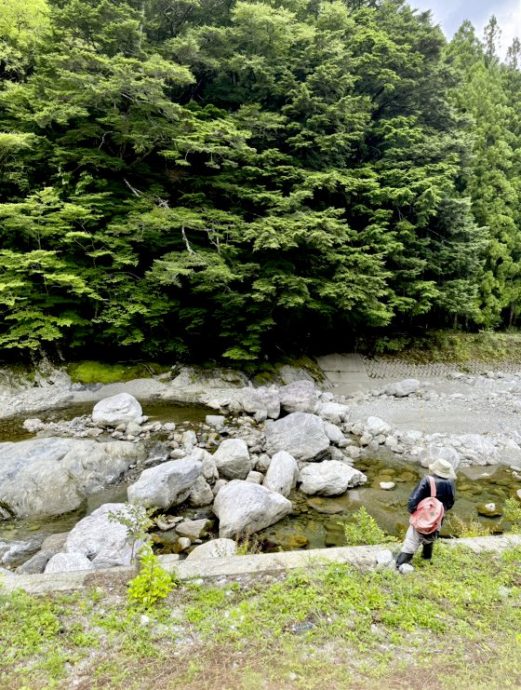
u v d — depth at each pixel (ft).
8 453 25.23
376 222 55.36
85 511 22.39
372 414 41.60
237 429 34.37
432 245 63.93
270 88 51.85
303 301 45.78
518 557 14.83
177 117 39.60
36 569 16.74
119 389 42.88
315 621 11.44
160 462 27.78
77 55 35.40
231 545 17.65
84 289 39.42
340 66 54.54
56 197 37.99
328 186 48.47
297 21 63.98
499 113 92.17
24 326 39.52
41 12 49.67
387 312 51.88
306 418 32.01
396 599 12.47
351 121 52.21
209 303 50.67
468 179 78.02
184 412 37.88
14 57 47.80
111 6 39.83
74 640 10.46
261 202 47.52
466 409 43.39
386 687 9.36
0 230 39.60
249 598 12.34
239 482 22.77
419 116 66.44
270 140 52.03
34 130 42.98
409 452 32.09
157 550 18.86
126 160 47.67
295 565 13.92
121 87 36.17
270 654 10.22
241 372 50.11
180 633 10.91
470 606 12.26
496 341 73.00
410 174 56.39
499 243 80.33
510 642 10.96
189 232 47.73
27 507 21.93
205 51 49.14
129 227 40.40
